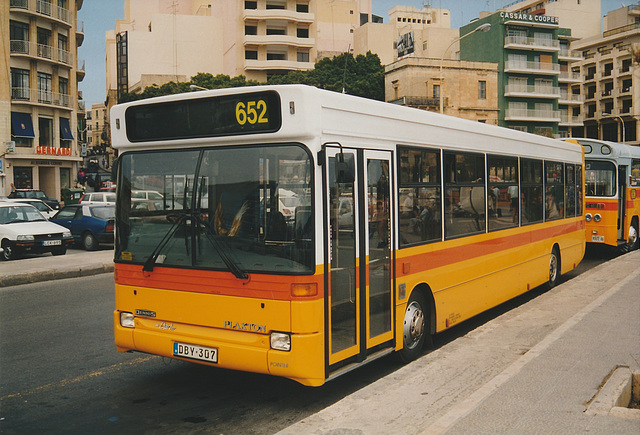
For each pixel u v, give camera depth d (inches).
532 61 2738.7
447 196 296.5
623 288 406.6
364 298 231.1
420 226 272.5
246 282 209.0
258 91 208.8
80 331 345.4
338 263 216.8
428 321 285.7
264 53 3026.6
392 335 250.7
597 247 760.3
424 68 2429.9
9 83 1918.1
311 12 3120.1
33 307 416.8
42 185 2108.8
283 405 227.1
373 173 238.5
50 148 2039.9
